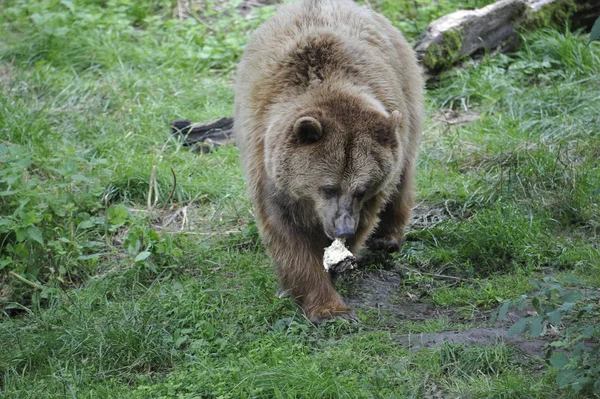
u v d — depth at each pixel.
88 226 11.37
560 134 13.80
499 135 14.19
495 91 15.77
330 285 9.59
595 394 7.30
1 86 15.74
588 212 11.65
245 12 19.25
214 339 9.16
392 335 8.99
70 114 15.01
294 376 7.94
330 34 9.84
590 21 17.59
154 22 18.75
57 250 10.84
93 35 17.75
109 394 8.20
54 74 16.33
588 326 7.96
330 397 7.80
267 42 10.20
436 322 9.26
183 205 12.77
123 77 16.31
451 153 13.81
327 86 9.41
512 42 17.00
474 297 9.87
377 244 10.93
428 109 15.50
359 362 8.33
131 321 9.38
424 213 12.28
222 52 17.66
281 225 9.53
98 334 9.23
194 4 19.31
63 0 18.89
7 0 19.23
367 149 8.97
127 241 11.02
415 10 18.36
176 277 10.68
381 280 10.48
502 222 11.20
